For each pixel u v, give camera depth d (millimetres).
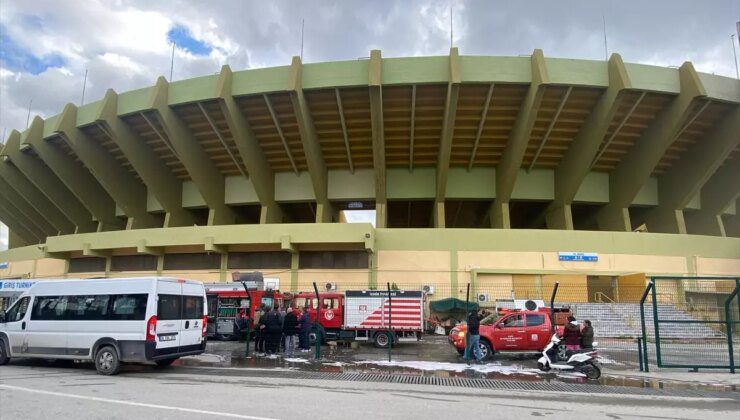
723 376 12148
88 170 38031
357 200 35250
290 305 18969
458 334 15648
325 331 19172
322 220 33062
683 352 16000
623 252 28703
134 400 8109
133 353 11469
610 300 28266
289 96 27719
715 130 29938
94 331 11867
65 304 12461
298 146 32312
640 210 37312
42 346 12367
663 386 10672
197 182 32406
